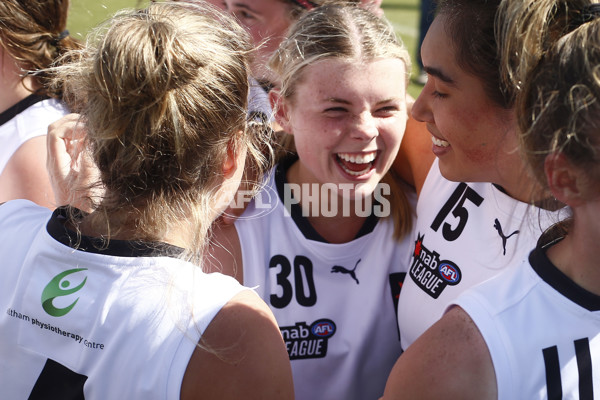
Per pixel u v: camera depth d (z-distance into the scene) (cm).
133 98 92
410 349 92
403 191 153
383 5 695
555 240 93
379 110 134
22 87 174
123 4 260
